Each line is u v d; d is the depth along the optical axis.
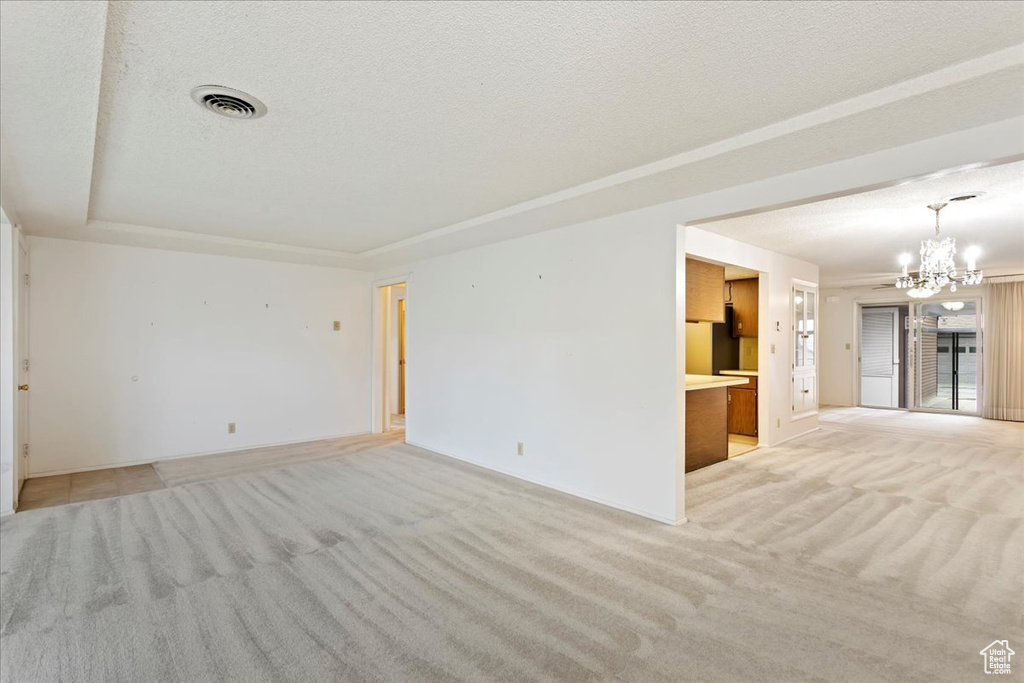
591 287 3.92
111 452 4.88
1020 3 1.50
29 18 1.49
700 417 4.95
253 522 3.40
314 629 2.16
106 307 4.87
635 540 3.11
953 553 2.90
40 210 3.65
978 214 4.05
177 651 2.01
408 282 6.03
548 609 2.32
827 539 3.12
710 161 2.67
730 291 6.93
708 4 1.51
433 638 2.10
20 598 2.41
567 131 2.46
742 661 1.96
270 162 2.88
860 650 2.02
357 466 4.92
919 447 5.81
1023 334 7.69
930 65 1.88
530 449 4.42
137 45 1.74
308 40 1.71
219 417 5.52
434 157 2.81
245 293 5.71
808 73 1.93
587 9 1.54
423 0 1.50
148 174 3.08
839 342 9.75
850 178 2.63
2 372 3.51
